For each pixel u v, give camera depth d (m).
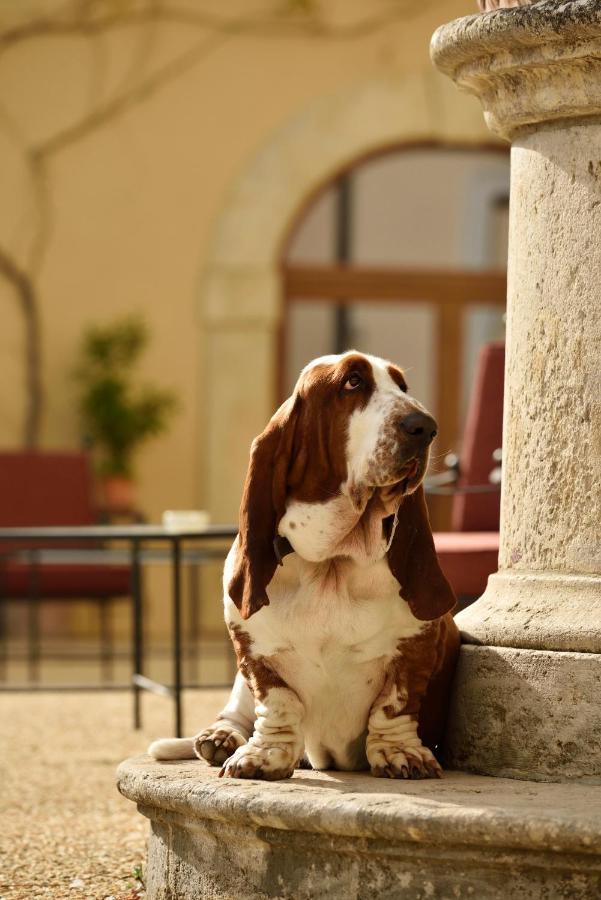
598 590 3.87
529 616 3.94
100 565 9.84
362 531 3.63
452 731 4.04
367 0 14.36
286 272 14.47
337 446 3.61
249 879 3.47
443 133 14.43
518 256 4.11
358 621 3.66
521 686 3.85
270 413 14.27
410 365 14.69
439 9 14.41
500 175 14.73
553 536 3.97
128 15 14.19
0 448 13.94
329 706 3.77
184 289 14.20
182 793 3.56
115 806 5.38
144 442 13.89
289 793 3.43
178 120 14.23
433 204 14.68
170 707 8.37
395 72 14.38
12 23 14.12
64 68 14.15
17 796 5.59
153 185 14.20
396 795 3.38
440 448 14.66
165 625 13.82
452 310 14.73
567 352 3.94
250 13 14.27
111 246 14.13
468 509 6.80
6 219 14.05
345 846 3.30
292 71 14.34
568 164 3.97
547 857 3.13
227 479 14.12
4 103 14.10
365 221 14.59
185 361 14.17
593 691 3.74
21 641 13.84
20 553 9.99
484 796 3.42
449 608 3.71
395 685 3.73
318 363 3.70
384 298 14.64
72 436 13.95
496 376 6.83
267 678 3.71
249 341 14.23
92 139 14.16
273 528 3.71
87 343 13.91
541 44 3.90
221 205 14.27
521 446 4.07
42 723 7.70
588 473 3.90
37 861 4.51
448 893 3.22
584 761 3.72
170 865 3.68
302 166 14.34
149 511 14.01
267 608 3.70
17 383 13.96
